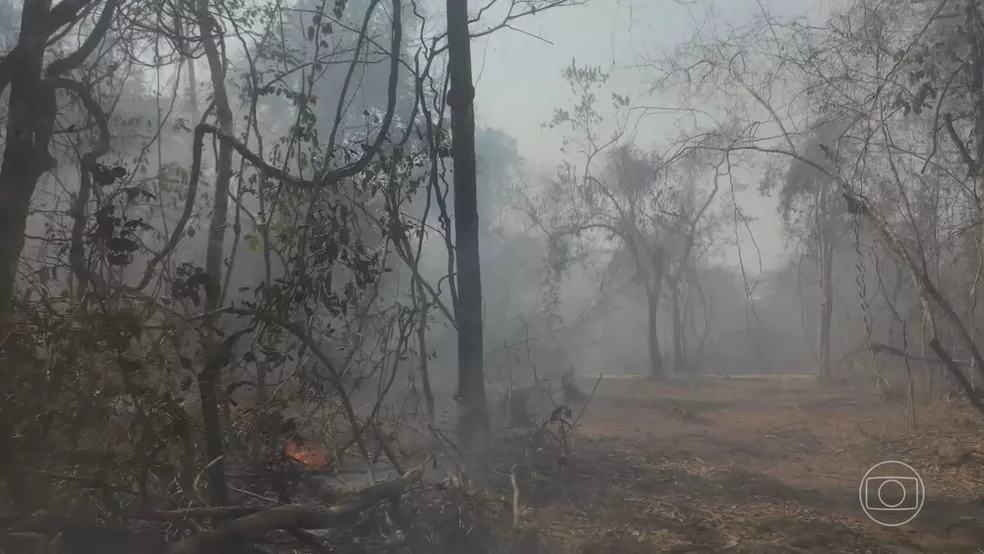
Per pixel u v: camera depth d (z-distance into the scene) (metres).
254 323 6.67
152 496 5.71
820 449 11.93
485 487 7.65
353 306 8.10
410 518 5.98
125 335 5.50
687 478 9.38
